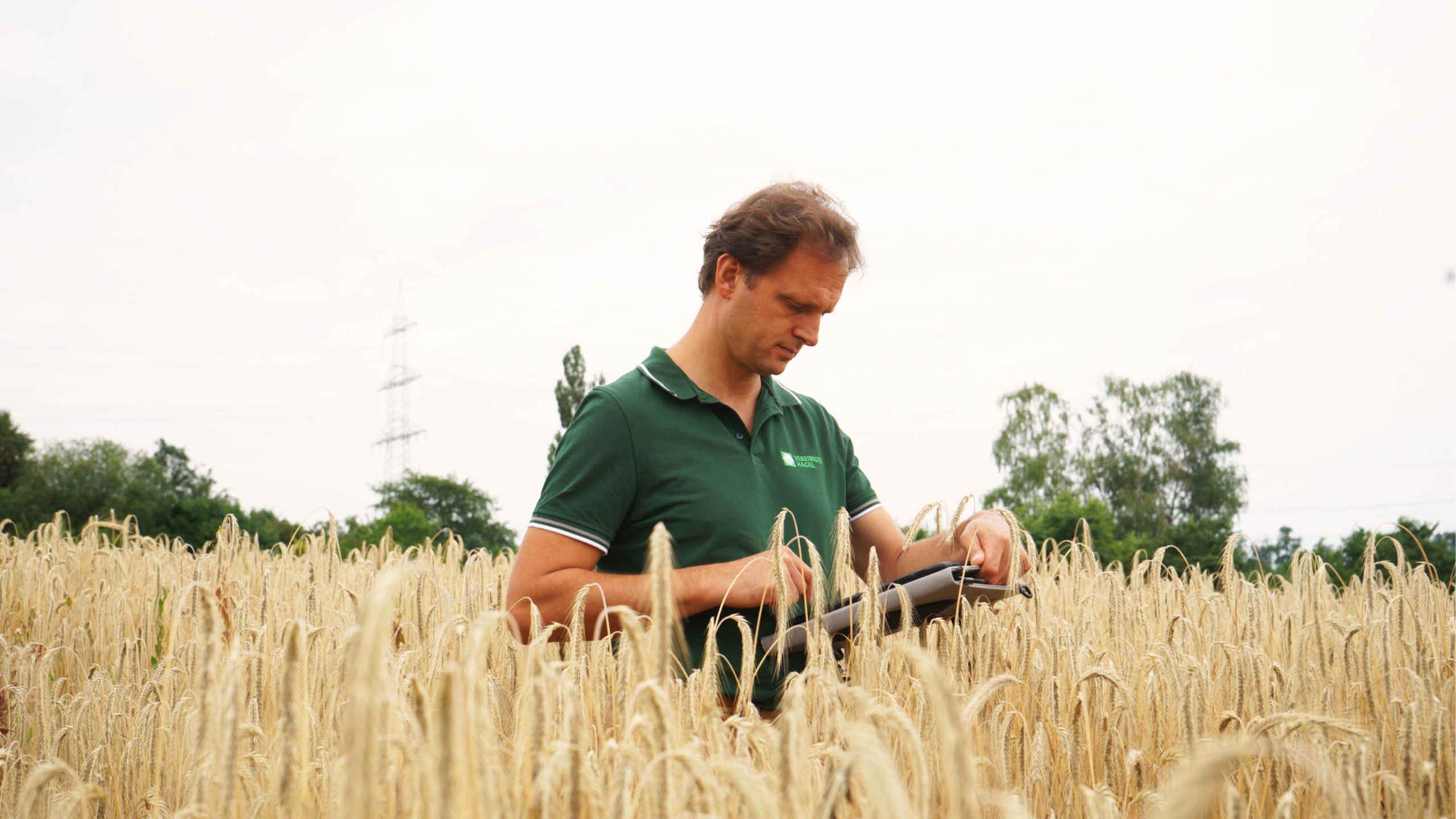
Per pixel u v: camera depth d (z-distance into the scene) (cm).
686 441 275
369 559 532
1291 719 164
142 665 300
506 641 242
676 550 272
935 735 181
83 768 221
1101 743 210
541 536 256
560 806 127
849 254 269
